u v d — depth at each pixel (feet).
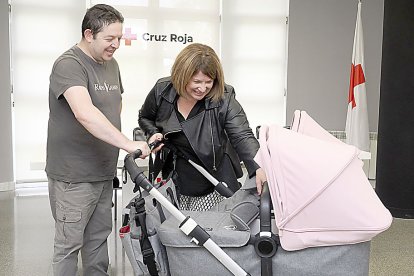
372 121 22.57
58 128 7.29
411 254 12.29
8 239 13.47
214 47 22.15
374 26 22.25
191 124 7.41
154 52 21.59
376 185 16.99
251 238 5.40
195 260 5.57
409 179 15.74
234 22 22.16
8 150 19.94
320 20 22.38
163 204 5.50
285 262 5.35
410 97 15.49
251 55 22.43
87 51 7.24
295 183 5.10
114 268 11.19
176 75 7.03
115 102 7.70
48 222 15.29
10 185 20.11
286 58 22.53
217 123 7.49
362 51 20.44
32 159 20.54
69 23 20.48
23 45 20.02
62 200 7.37
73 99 6.64
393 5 15.76
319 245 5.21
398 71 15.67
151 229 5.90
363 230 5.00
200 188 7.88
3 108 19.67
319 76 22.58
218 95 7.32
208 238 5.33
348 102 21.83
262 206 5.32
